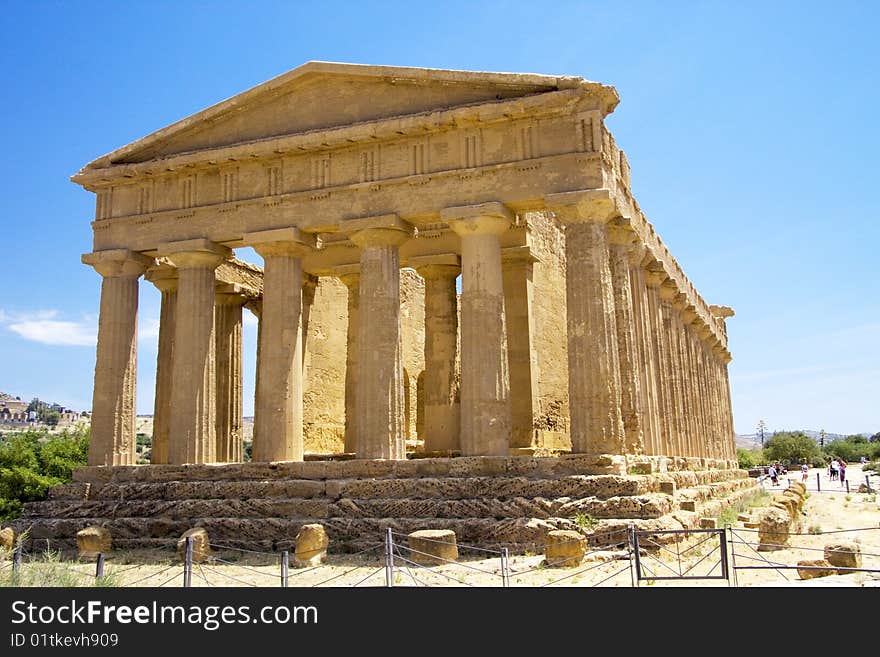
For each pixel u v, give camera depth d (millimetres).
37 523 21797
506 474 19047
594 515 17406
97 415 23766
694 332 35406
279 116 23453
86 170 25219
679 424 29328
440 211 20844
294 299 22656
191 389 22969
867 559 16250
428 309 26969
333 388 33062
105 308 24328
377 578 14719
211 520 20203
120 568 17281
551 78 20281
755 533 20438
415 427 34000
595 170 19875
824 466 104250
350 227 21688
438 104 21672
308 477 20688
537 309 32375
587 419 19297
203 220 23688
